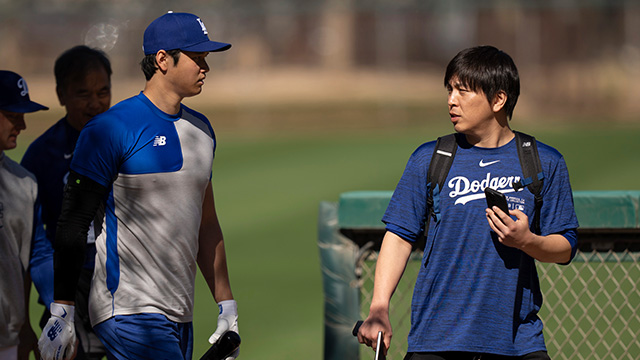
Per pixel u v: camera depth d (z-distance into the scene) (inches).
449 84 363.6
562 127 3304.6
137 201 394.0
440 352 362.3
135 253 395.9
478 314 356.8
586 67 4574.3
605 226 422.3
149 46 398.9
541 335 363.3
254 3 4397.1
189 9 4311.0
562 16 4758.9
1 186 431.2
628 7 4584.2
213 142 424.5
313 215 1488.7
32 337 476.1
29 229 445.4
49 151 495.8
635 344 486.9
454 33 5211.6
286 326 786.8
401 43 5251.0
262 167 2266.2
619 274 776.9
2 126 430.0
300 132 3494.1
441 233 362.3
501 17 4936.0
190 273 412.5
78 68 490.9
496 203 336.8
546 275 494.3
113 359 406.6
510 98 358.6
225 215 1524.4
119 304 397.1
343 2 4384.8
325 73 4965.6
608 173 1831.9
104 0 4212.6
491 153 362.3
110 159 388.8
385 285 364.2
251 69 4923.7
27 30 4559.5
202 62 403.9
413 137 3122.5
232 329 427.5
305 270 1049.5
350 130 3587.6
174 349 402.3
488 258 357.7
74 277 389.4
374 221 425.7
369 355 462.9
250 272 1045.2
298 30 5182.1
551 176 359.6
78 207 387.9
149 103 401.7
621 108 4074.8
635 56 4566.9
